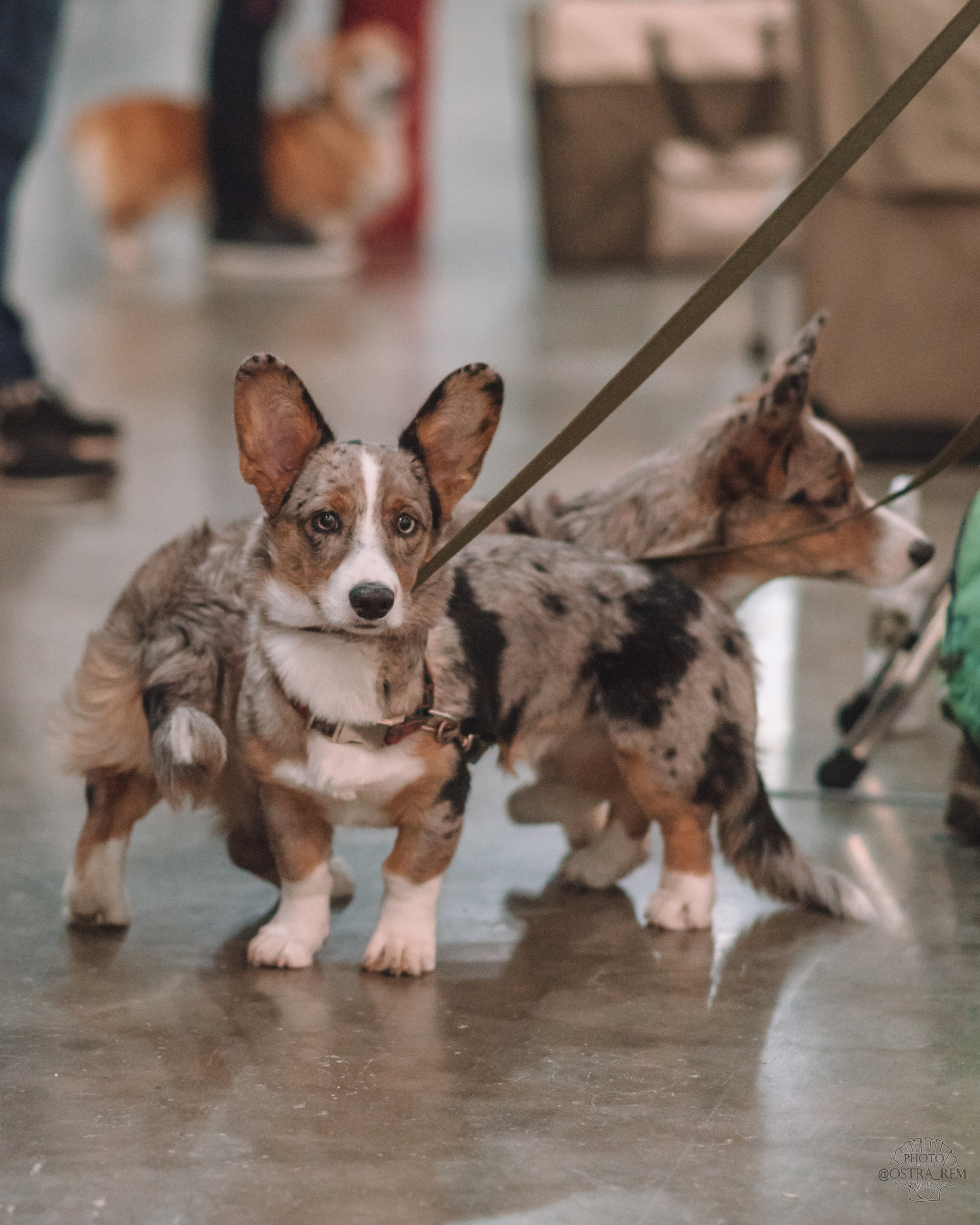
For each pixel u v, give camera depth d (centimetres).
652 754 321
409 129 1709
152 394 938
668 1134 239
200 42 2342
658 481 356
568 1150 234
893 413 750
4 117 680
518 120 2372
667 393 945
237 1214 216
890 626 452
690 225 1458
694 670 320
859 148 254
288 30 2000
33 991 290
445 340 1110
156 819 384
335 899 340
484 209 1911
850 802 404
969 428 336
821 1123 243
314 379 955
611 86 1429
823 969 304
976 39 693
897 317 738
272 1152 232
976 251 723
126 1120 241
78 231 1759
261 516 296
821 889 329
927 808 401
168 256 1661
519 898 343
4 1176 225
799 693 486
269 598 284
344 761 286
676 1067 262
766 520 353
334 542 275
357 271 1518
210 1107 246
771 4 1439
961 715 360
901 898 343
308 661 283
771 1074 260
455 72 2728
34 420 721
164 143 1533
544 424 838
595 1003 288
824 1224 216
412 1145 234
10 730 436
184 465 776
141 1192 221
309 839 302
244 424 278
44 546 632
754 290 1111
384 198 1588
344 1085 254
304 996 289
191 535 321
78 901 319
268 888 344
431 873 301
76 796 395
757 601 588
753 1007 287
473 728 300
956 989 295
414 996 290
